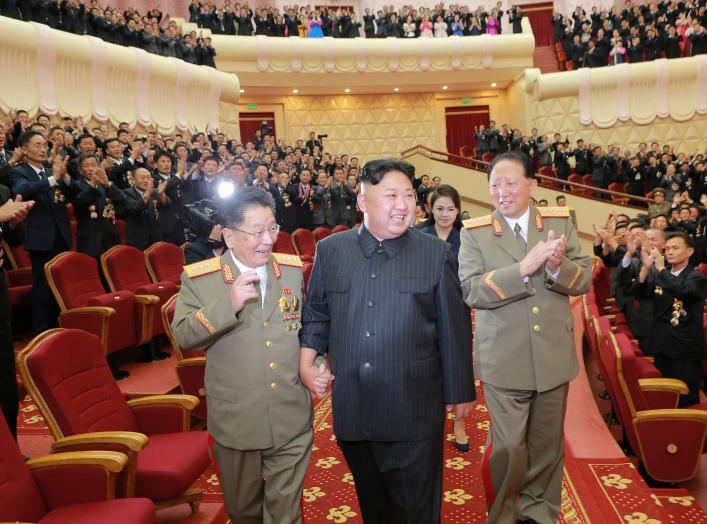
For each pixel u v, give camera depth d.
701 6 15.30
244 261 2.14
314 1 17.33
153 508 2.12
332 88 15.41
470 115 16.95
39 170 4.52
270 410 2.05
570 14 17.94
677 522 2.69
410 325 1.85
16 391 2.76
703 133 14.38
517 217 2.36
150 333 4.42
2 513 1.96
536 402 2.31
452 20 15.60
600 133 14.65
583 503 2.63
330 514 2.71
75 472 2.12
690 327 3.77
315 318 2.06
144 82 10.49
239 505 2.16
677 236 3.77
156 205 5.72
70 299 4.14
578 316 6.02
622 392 3.09
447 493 2.87
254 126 15.76
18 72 8.34
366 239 1.93
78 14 9.68
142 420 2.80
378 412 1.85
